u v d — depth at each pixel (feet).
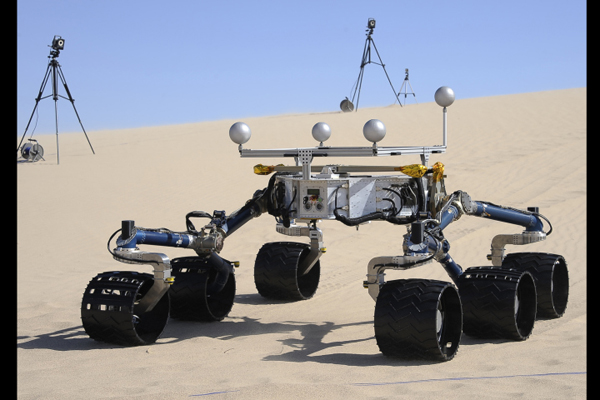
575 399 14.14
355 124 90.99
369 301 27.94
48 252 41.34
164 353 19.54
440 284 18.13
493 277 20.81
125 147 89.40
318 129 24.59
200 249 22.39
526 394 14.53
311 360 18.54
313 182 21.34
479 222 46.03
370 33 120.57
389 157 68.54
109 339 20.04
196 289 23.59
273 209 22.88
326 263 37.14
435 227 20.83
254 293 30.30
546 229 42.01
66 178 68.49
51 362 18.60
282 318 25.08
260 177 66.18
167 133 108.68
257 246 42.11
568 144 69.67
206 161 74.79
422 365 17.71
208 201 57.41
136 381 16.43
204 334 22.39
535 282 23.50
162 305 21.43
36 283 33.04
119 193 61.11
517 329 20.26
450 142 76.89
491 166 63.41
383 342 17.93
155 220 50.83
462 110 95.55
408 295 17.84
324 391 14.97
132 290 19.42
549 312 23.66
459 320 18.76
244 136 22.33
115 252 19.76
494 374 16.48
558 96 100.27
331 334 22.24
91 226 48.91
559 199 49.96
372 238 44.09
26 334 22.31
